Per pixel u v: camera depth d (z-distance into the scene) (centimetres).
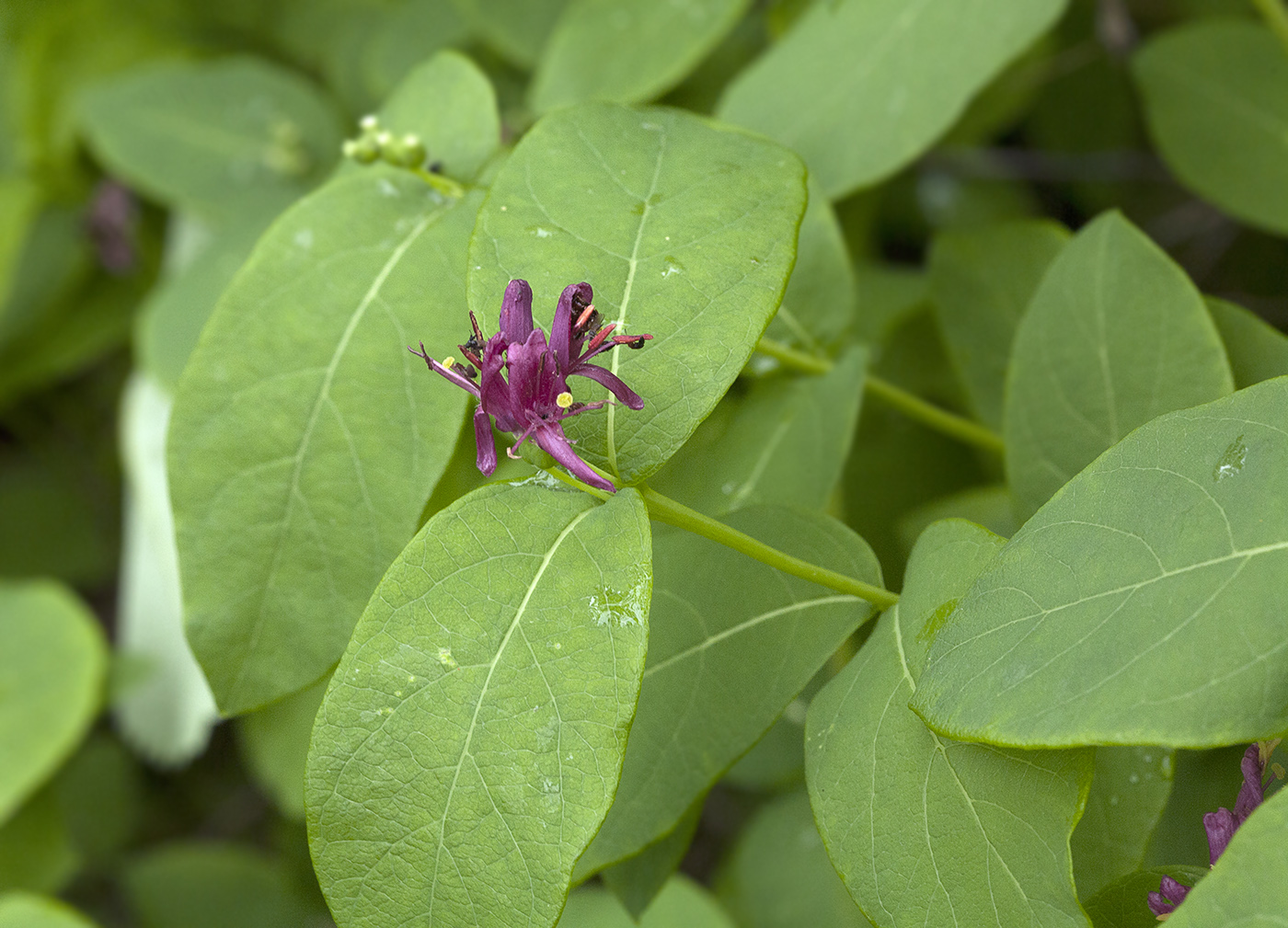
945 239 78
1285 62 83
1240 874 60
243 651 71
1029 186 105
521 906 63
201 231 121
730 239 67
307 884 114
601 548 65
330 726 64
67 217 126
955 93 77
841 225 94
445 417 71
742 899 83
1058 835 64
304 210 73
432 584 65
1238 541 62
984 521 79
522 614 64
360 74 116
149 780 127
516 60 97
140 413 108
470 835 64
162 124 109
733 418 75
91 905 119
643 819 68
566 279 67
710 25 83
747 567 69
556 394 66
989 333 78
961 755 65
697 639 69
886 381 84
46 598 107
